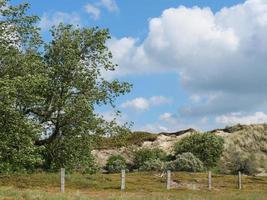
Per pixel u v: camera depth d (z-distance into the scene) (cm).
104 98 3572
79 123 3431
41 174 3603
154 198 2606
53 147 3481
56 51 3488
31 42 3375
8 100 2933
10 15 3284
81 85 3512
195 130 8450
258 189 3981
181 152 7019
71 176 3653
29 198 2258
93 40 3566
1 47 3170
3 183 3291
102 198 2491
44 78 3167
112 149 7388
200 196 2911
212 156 6944
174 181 4041
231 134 8381
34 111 3416
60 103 3409
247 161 7012
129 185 3694
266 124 8625
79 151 3525
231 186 4097
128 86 3634
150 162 6388
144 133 8400
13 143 3036
